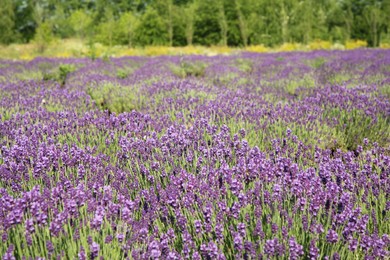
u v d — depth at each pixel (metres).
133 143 4.44
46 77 11.81
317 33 37.59
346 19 36.44
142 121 5.63
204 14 38.28
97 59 20.34
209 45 39.19
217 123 5.71
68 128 5.31
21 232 2.57
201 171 3.62
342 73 11.77
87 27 43.88
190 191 3.14
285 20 36.47
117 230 2.66
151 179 3.63
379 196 3.24
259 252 2.57
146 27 38.22
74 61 18.83
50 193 3.11
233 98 7.55
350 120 6.04
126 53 29.80
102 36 38.88
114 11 52.72
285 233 2.59
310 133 5.33
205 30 38.56
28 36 44.91
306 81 10.38
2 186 3.45
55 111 6.84
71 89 9.82
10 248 2.21
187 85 9.15
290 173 3.50
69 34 46.09
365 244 2.58
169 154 4.28
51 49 32.00
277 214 2.82
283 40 36.59
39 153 3.91
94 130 5.26
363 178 3.50
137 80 10.84
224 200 3.03
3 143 4.68
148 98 7.95
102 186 3.46
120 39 38.66
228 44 38.97
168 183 3.65
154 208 3.07
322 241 2.64
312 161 4.36
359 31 35.47
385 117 6.20
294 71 13.24
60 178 3.46
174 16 38.31
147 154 4.24
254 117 5.97
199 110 6.34
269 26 37.38
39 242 2.49
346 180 3.39
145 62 17.97
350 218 2.72
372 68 12.53
